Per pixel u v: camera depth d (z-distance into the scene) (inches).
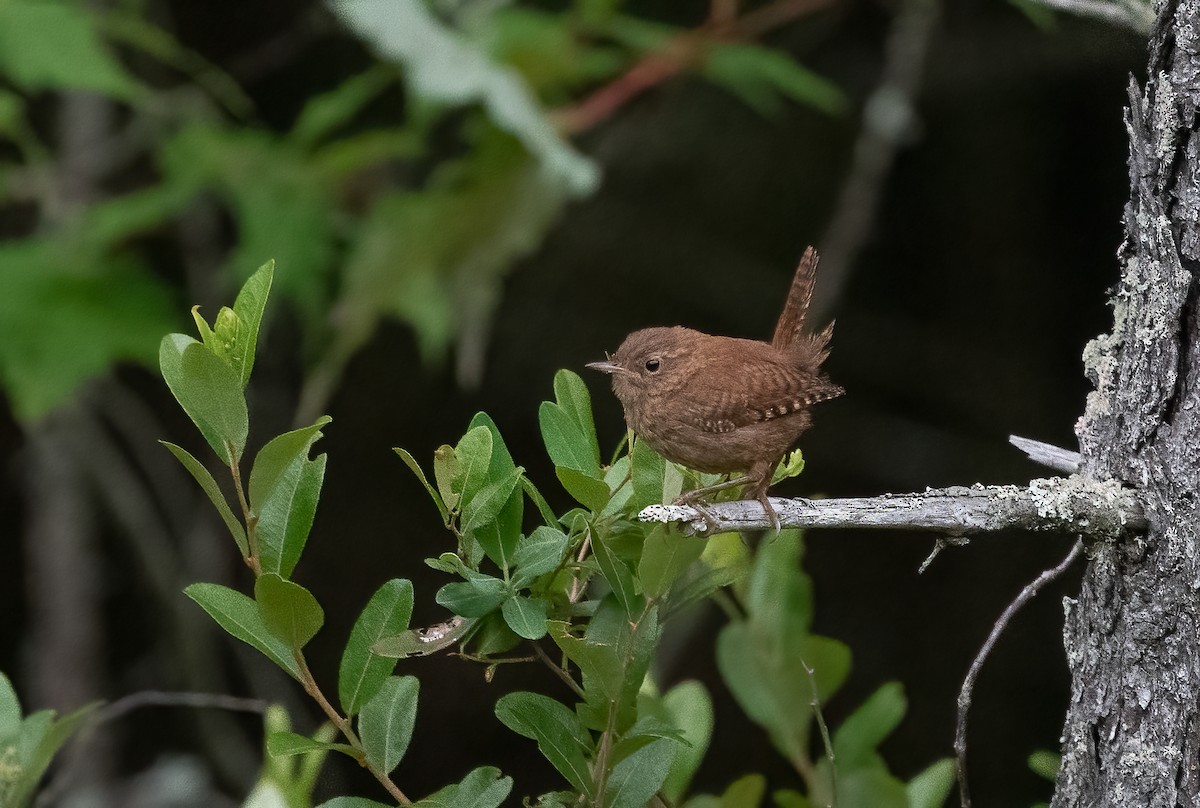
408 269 353.1
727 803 206.4
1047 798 516.4
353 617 539.5
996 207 541.6
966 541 177.8
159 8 474.9
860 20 518.3
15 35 331.6
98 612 460.8
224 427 162.4
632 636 177.2
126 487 466.9
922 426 547.8
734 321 542.0
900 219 548.1
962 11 494.0
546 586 187.9
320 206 376.8
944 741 528.7
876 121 424.8
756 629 225.3
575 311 539.2
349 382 537.0
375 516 545.6
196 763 469.4
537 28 355.3
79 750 438.0
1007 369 550.0
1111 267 531.5
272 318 492.4
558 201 352.5
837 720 532.1
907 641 543.5
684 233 535.5
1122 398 185.2
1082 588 194.1
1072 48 468.8
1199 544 176.9
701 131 524.7
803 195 536.1
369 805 175.9
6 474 537.3
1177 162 178.7
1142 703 181.6
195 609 469.4
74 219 380.2
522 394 541.0
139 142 438.3
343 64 501.7
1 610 535.5
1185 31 176.7
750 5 483.5
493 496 178.1
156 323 367.2
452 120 472.1
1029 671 532.4
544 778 532.4
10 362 352.2
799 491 544.4
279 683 488.1
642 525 195.8
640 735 173.9
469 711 535.8
